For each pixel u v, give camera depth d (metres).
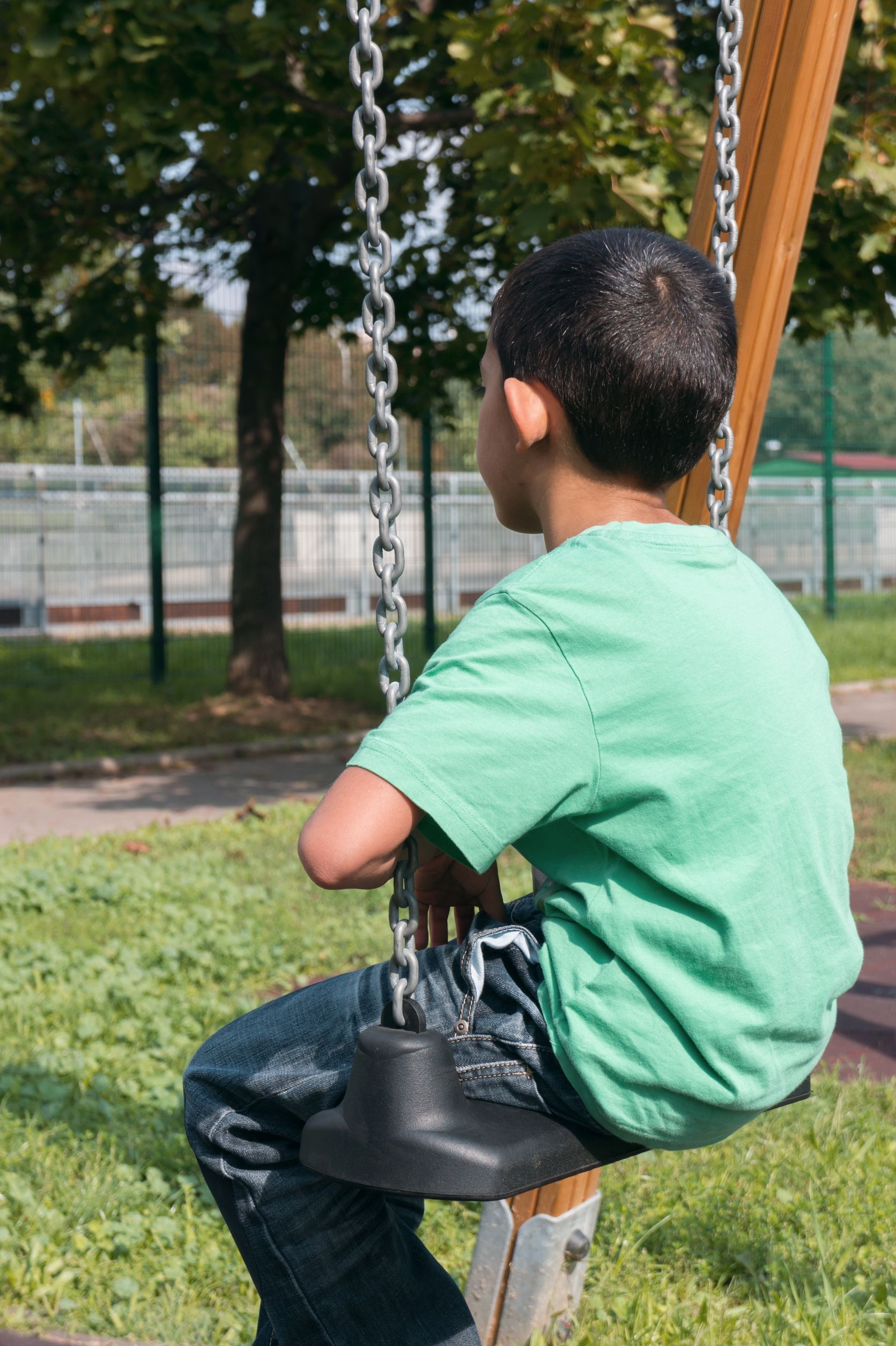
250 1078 1.52
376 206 1.37
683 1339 2.39
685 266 1.43
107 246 10.85
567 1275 2.42
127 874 5.76
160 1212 2.90
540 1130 1.32
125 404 21.48
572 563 1.33
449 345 10.94
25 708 11.39
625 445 1.39
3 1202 2.87
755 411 2.37
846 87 5.97
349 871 1.21
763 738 1.30
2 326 11.04
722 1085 1.26
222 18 6.75
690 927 1.27
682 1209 2.89
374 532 17.47
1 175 9.39
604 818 1.29
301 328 12.00
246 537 11.54
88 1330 2.49
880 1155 3.12
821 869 1.33
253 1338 2.43
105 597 16.73
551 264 1.41
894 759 8.71
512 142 5.78
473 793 1.23
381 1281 1.54
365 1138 1.26
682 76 6.80
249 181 10.19
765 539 20.52
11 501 15.99
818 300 7.07
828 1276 2.58
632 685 1.26
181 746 9.77
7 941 4.85
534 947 1.45
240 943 4.76
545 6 5.46
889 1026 4.20
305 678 12.94
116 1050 3.78
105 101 7.83
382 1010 1.43
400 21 7.79
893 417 17.28
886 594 19.66
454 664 1.28
